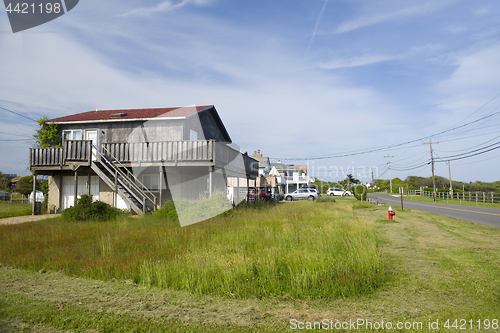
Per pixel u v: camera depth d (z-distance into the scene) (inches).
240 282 221.6
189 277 222.8
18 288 210.1
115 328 153.9
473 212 839.7
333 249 304.7
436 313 173.9
